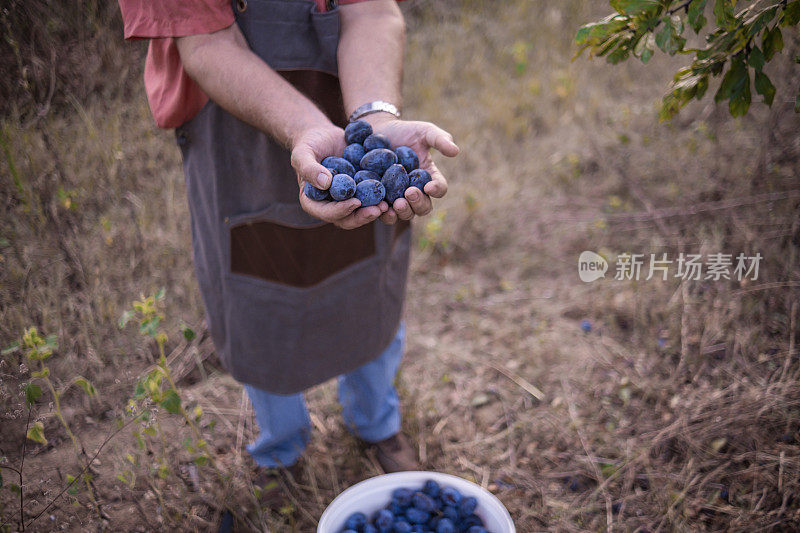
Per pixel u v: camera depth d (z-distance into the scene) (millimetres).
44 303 2768
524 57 4863
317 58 1691
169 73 1646
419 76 4738
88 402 2527
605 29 1766
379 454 2350
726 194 3449
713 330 2771
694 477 2246
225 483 2152
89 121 3465
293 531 2100
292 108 1494
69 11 3873
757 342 2686
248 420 2557
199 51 1520
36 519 2100
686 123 4090
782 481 2170
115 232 3174
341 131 1530
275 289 1797
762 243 3027
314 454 2402
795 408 2393
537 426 2541
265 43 1624
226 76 1500
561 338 2965
